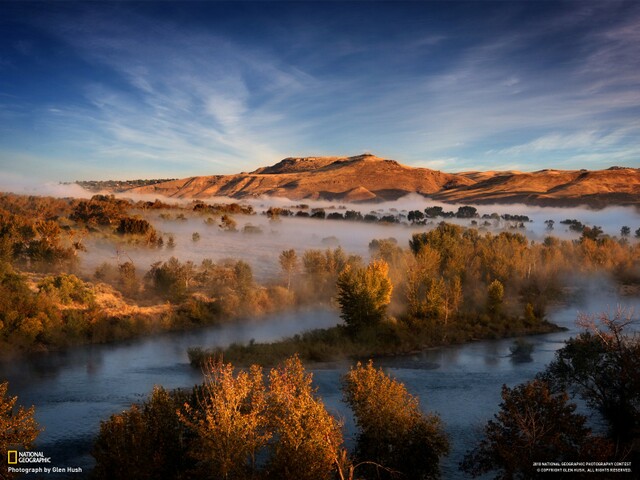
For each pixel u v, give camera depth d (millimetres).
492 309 70812
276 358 50188
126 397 38875
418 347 57250
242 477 20406
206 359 48125
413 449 24266
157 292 77562
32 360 50344
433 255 89250
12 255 85938
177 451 23250
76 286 67875
